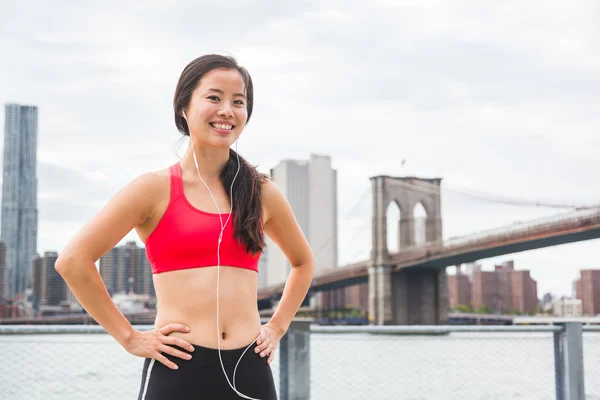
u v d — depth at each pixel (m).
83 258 1.28
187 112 1.41
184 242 1.32
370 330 2.71
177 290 1.32
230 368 1.31
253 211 1.38
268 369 1.40
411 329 2.78
